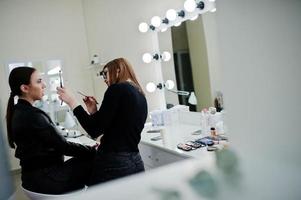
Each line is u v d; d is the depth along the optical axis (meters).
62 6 3.06
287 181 0.55
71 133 2.63
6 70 2.80
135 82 1.42
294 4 0.53
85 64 3.17
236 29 0.63
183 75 2.27
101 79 3.01
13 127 1.26
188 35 2.14
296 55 0.54
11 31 2.83
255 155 0.59
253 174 0.56
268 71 0.58
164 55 2.45
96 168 1.37
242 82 0.64
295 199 0.54
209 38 1.93
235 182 0.55
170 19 2.24
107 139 1.34
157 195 0.52
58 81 3.02
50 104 3.00
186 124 2.25
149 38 2.60
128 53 2.77
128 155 1.33
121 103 1.28
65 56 3.07
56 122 3.00
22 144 1.29
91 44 3.12
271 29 0.57
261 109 0.60
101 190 0.53
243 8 0.61
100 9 2.97
